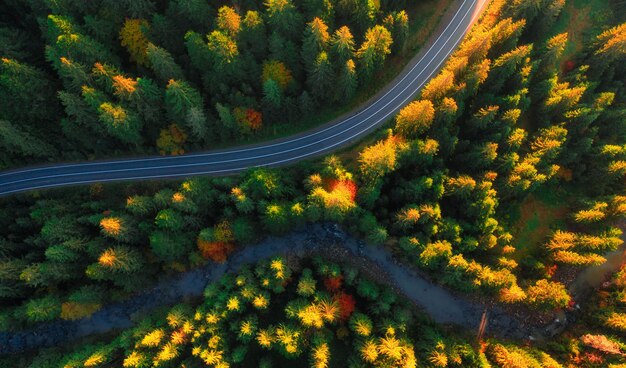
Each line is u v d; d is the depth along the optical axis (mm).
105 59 62969
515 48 74875
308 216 65250
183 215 63438
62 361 63312
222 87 65750
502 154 70875
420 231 65625
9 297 65500
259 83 68438
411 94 77875
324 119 76875
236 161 75750
